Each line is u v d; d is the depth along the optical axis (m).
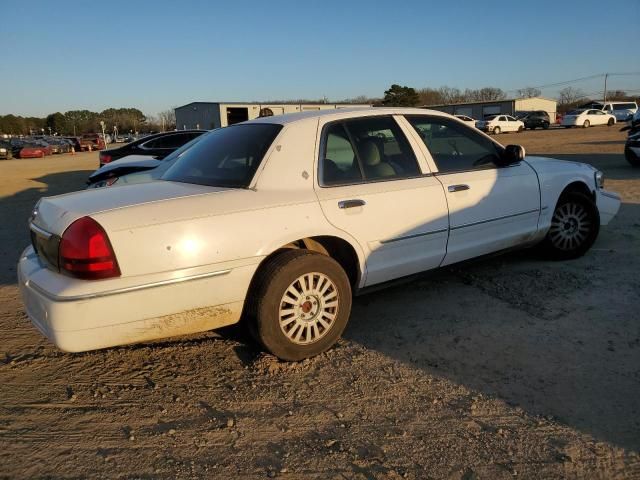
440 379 3.29
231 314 3.34
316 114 3.87
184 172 3.97
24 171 23.70
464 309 4.28
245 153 3.68
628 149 12.65
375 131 4.00
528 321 4.00
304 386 3.27
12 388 3.33
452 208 4.18
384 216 3.80
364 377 3.35
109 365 3.60
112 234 2.92
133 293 2.97
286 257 3.38
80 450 2.71
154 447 2.73
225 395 3.20
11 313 4.60
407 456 2.60
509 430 2.77
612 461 2.51
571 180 5.13
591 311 4.12
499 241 4.59
